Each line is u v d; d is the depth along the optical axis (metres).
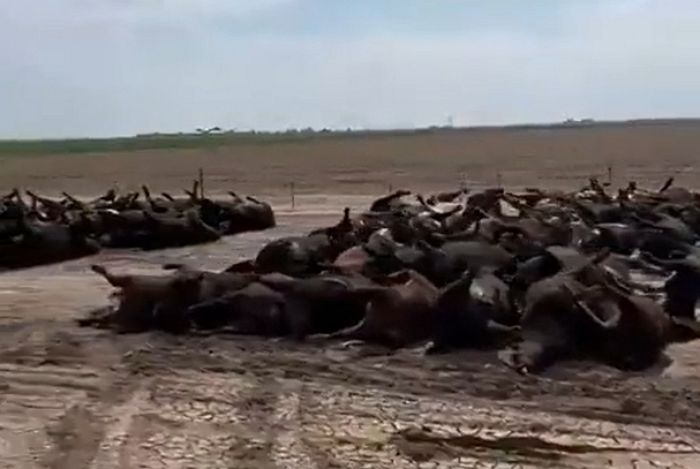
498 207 27.11
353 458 9.88
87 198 47.38
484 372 13.08
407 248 17.69
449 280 17.02
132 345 14.73
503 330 14.38
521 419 11.11
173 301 15.57
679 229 21.81
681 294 15.78
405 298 14.58
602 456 9.94
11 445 10.39
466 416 11.22
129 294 15.93
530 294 14.02
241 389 12.40
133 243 26.19
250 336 15.20
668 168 58.22
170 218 26.67
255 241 27.58
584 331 13.66
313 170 66.62
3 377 13.05
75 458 9.95
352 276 16.16
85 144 155.12
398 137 161.12
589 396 11.99
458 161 73.69
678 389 12.27
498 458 9.88
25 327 16.09
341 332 14.92
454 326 14.21
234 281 15.88
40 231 23.53
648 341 13.47
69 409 11.63
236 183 55.38
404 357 13.89
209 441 10.45
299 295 15.27
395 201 30.75
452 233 20.48
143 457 9.97
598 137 123.56
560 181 51.34
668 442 10.34
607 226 22.31
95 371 13.33
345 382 12.68
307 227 31.23
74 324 16.28
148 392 12.30
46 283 20.55
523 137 136.50
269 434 10.66
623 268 18.52
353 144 124.75
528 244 18.81
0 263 22.94
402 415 11.28
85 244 24.70
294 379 12.86
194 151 109.75
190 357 13.98
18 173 70.88
